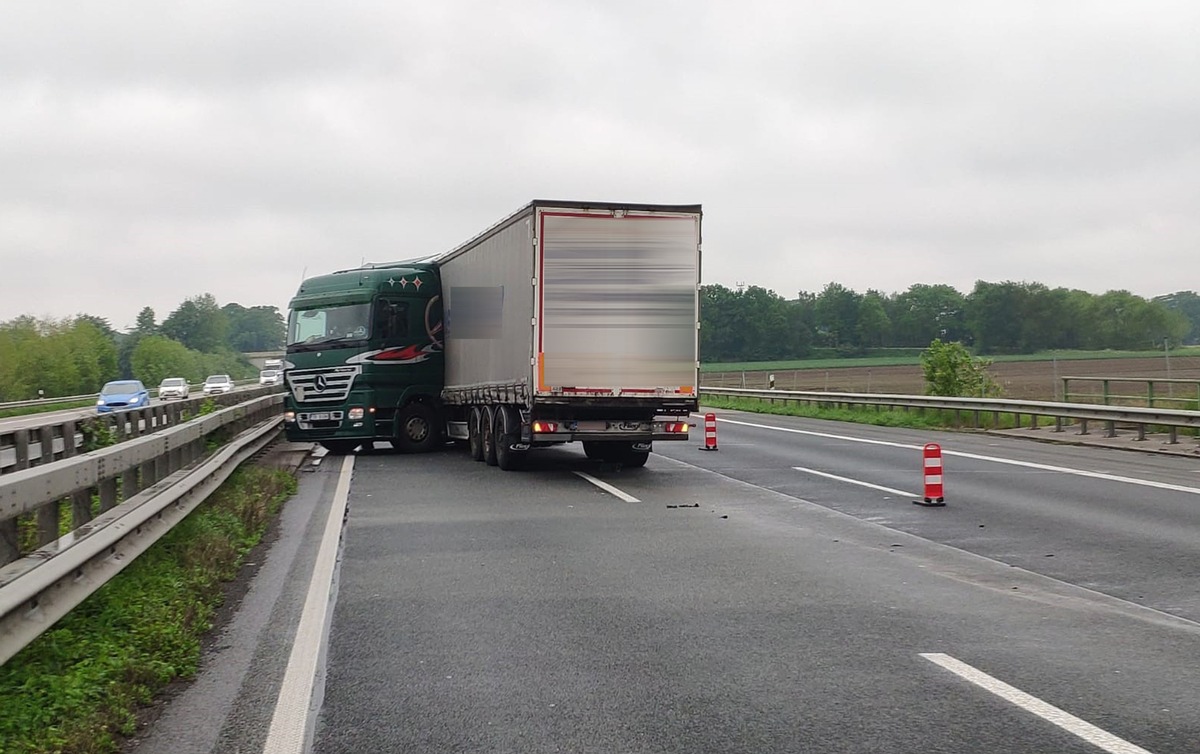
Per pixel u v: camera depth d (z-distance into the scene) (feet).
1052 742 18.44
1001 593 30.76
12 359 315.58
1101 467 65.10
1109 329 337.72
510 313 62.34
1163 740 18.52
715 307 335.26
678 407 60.39
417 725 19.74
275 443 89.20
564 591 31.27
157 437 34.81
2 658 18.67
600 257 58.75
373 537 41.22
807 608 28.91
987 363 126.41
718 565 35.17
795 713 20.12
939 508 48.32
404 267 81.97
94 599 26.02
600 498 52.65
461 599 30.32
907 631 26.35
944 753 17.95
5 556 22.29
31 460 42.39
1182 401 86.12
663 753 18.10
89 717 19.30
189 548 33.88
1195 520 44.16
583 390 58.54
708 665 23.43
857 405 125.90
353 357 77.82
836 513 47.01
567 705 20.77
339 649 25.16
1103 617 27.81
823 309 376.27
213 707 21.01
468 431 75.05
